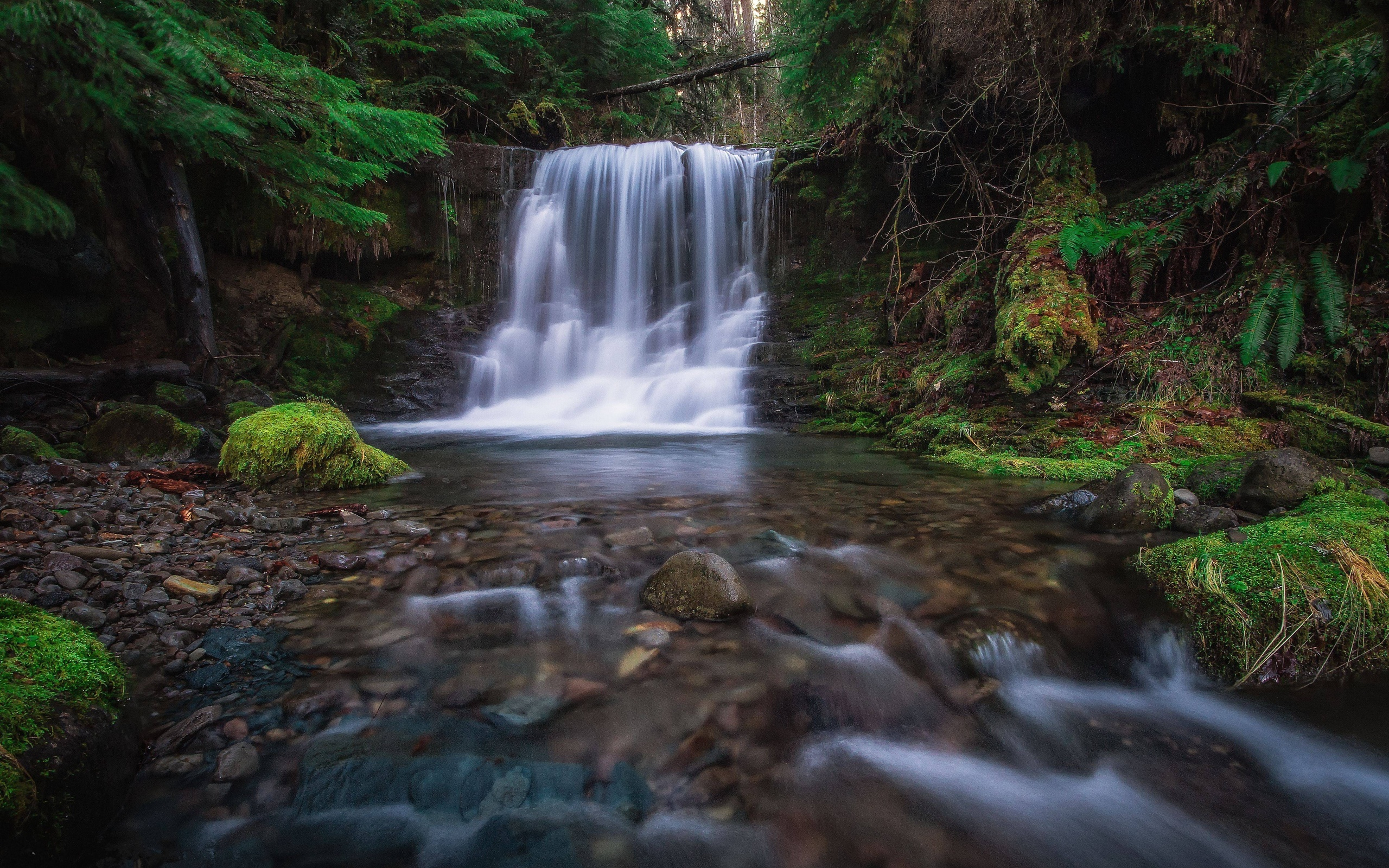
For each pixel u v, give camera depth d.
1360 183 5.04
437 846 1.55
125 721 1.72
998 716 2.19
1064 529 3.53
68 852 1.40
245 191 10.02
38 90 2.54
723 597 2.52
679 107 19.39
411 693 2.02
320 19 9.92
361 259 11.58
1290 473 3.57
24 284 6.92
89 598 2.48
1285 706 2.33
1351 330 4.81
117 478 4.26
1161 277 6.29
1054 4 6.95
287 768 1.71
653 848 1.58
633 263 12.98
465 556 3.05
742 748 1.90
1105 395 5.78
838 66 10.03
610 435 8.00
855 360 8.96
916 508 3.96
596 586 2.77
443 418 9.95
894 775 1.91
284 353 9.76
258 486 4.34
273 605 2.55
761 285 12.23
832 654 2.32
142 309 8.24
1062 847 1.69
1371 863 1.66
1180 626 2.64
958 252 8.73
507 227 12.68
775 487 4.61
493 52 14.51
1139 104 7.40
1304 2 6.50
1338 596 2.56
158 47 2.57
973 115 8.31
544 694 2.04
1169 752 2.09
